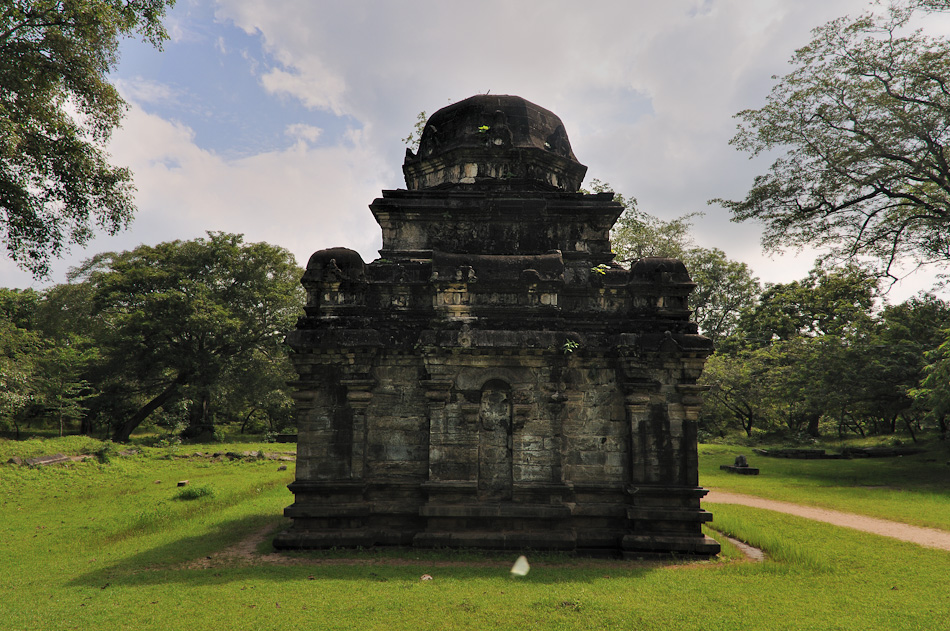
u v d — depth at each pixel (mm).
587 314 14484
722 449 39844
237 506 18516
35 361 34156
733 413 50719
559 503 13328
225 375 44719
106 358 42969
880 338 35812
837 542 13906
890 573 11094
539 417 13617
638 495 13430
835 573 11055
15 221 18781
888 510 18781
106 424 47750
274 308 48219
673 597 9383
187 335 43969
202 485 22016
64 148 18828
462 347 13367
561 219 16734
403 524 13586
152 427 53781
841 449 37469
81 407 38719
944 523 16594
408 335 14102
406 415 13961
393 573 10773
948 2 21297
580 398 14039
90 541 13820
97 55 19047
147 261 44625
